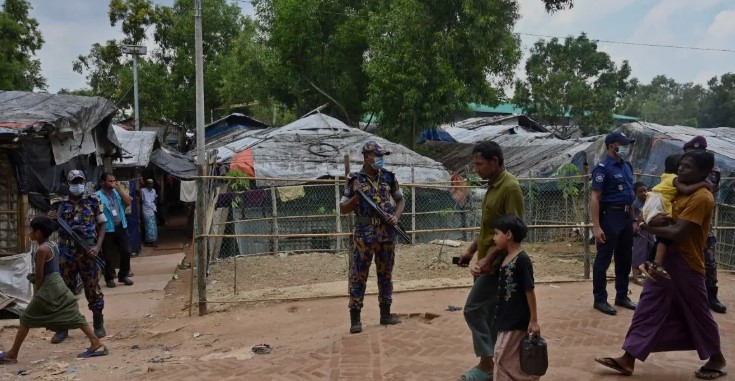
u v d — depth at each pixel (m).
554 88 32.31
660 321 4.27
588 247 8.44
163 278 10.73
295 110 27.72
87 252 6.91
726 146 13.02
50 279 6.00
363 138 16.45
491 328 4.23
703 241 4.24
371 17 20.19
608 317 6.12
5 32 28.58
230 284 9.76
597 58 32.69
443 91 18.00
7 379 5.37
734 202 10.58
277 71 24.27
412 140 19.64
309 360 5.18
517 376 3.66
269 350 5.84
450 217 13.83
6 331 7.54
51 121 8.54
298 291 8.46
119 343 6.75
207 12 31.58
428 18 18.19
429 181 14.88
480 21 17.81
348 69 23.39
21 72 29.62
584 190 8.55
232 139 25.53
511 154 19.94
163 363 5.65
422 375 4.64
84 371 5.54
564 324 5.91
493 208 4.20
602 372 4.52
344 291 8.34
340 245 13.12
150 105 31.98
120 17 32.16
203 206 7.67
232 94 29.73
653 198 4.39
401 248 11.98
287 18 22.72
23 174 8.40
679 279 4.23
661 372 4.50
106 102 11.46
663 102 46.34
